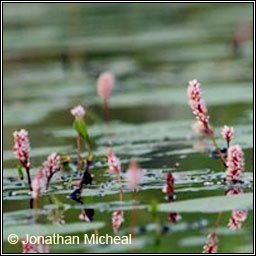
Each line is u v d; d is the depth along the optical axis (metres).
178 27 26.78
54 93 17.31
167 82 17.84
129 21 28.92
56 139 13.03
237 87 16.41
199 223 8.38
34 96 17.12
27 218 8.90
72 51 22.86
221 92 15.93
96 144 12.50
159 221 8.48
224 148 11.59
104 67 20.33
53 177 10.52
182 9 31.31
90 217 8.82
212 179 10.05
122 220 8.63
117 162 9.49
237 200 9.05
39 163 11.41
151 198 9.34
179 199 9.23
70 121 14.51
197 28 26.09
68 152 11.99
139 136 12.85
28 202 9.48
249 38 22.56
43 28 27.95
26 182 10.41
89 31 26.75
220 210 8.74
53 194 9.75
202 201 9.07
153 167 10.81
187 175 10.30
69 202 9.40
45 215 8.97
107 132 13.34
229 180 9.71
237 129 12.76
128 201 9.27
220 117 13.73
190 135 12.69
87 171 10.23
